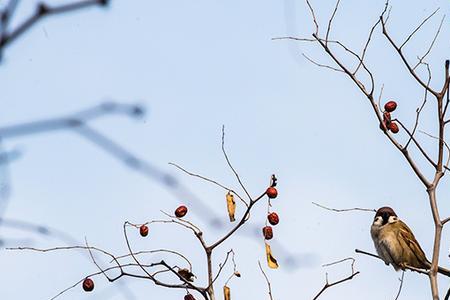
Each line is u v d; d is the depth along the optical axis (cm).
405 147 1043
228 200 951
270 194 966
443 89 1031
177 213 954
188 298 962
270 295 938
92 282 897
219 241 951
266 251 955
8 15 259
